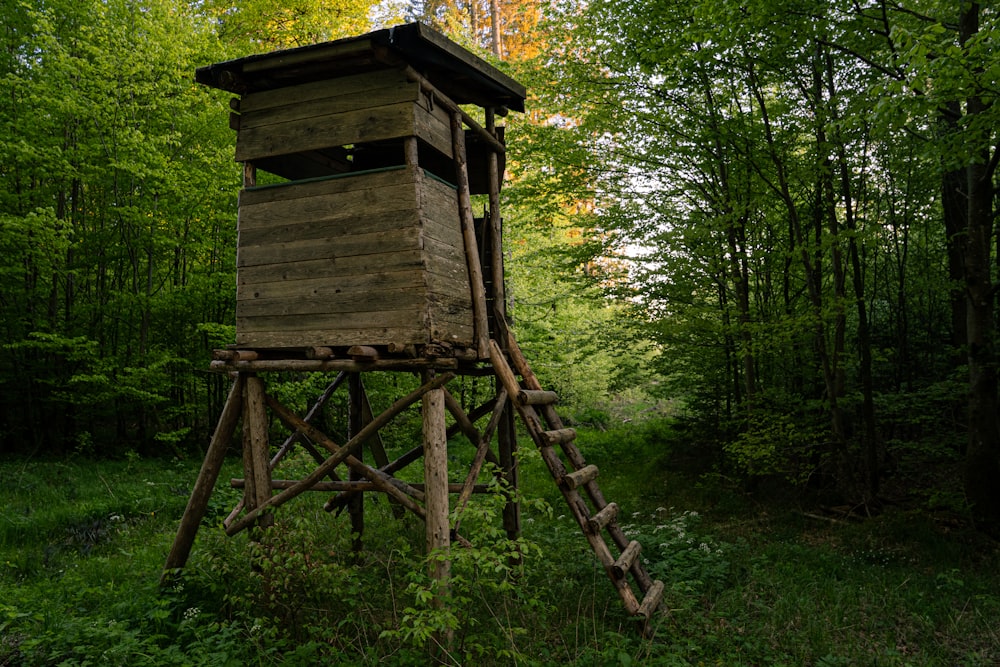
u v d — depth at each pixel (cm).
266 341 547
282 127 550
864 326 949
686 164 1081
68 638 436
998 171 964
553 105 1130
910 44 619
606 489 1161
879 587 645
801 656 490
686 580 641
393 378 1412
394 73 519
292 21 1590
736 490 1073
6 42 1239
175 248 1375
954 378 976
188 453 1364
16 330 1273
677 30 931
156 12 1291
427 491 518
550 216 1205
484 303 579
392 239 510
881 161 985
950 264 1014
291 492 541
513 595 559
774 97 1060
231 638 465
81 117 1184
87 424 1423
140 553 679
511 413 708
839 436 953
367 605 510
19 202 1223
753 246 1058
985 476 815
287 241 545
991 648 516
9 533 730
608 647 466
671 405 1998
